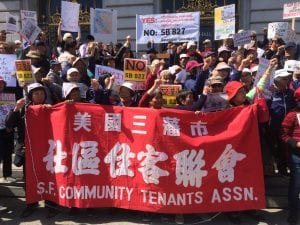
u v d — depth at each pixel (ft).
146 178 20.61
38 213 22.29
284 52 30.12
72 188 21.12
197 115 20.45
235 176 20.36
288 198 21.13
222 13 36.50
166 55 36.88
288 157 20.74
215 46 55.57
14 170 25.67
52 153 21.39
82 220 21.38
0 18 59.72
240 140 20.29
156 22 39.34
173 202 20.43
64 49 32.58
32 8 60.13
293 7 35.70
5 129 22.41
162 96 22.25
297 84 24.13
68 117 21.13
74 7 37.09
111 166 21.04
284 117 22.21
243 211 21.68
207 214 21.57
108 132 21.04
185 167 20.38
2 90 22.65
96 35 38.52
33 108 21.48
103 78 26.05
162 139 20.47
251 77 24.31
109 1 57.52
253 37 34.60
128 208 20.89
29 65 22.88
